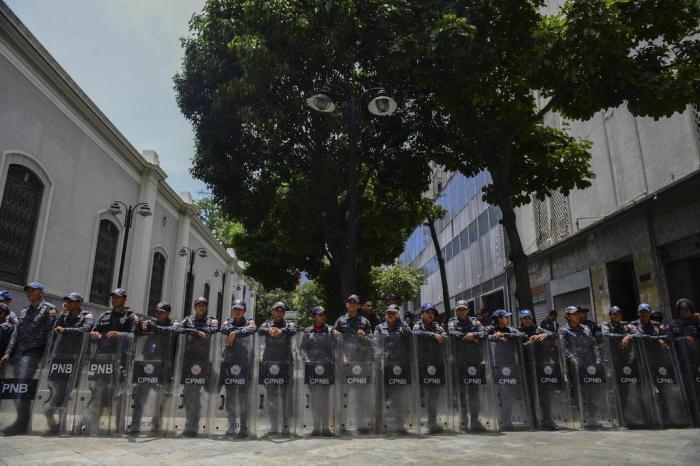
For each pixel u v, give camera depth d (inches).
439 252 749.3
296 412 261.7
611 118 565.6
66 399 255.8
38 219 447.5
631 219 520.7
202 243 1046.4
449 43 352.5
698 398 293.9
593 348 295.0
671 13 343.6
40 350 260.4
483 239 950.4
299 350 272.8
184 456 205.5
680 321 313.3
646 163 503.5
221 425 257.1
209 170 522.6
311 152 492.1
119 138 593.9
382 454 210.7
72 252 508.1
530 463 193.0
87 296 540.7
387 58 394.9
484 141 426.3
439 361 277.7
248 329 271.4
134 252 662.5
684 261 457.7
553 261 698.8
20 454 204.8
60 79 462.9
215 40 448.1
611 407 287.7
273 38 413.1
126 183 642.2
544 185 476.4
